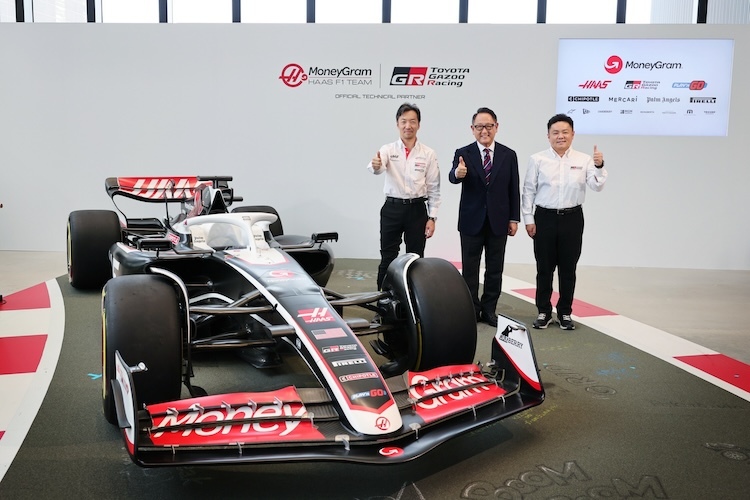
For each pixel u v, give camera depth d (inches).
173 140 297.4
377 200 299.3
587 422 114.2
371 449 83.9
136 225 223.0
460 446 103.9
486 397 99.4
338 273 258.1
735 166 292.2
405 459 81.0
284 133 296.7
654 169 293.0
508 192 182.2
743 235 295.9
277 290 113.3
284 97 294.5
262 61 292.5
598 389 132.0
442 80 290.7
